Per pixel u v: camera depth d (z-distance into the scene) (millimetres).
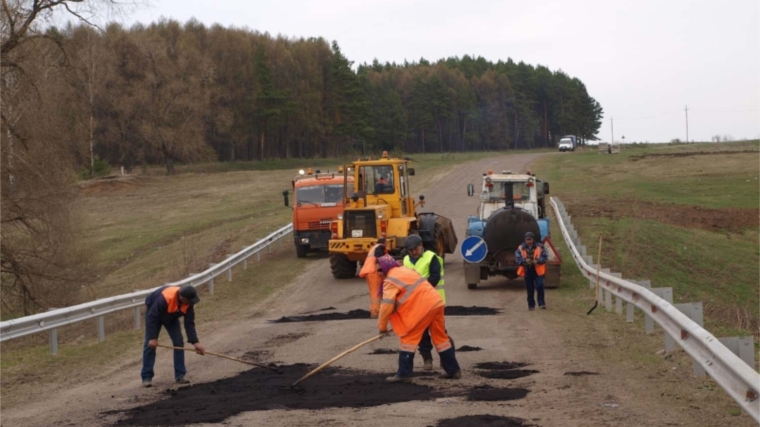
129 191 66812
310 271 26531
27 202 28328
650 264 28562
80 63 31859
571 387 9398
